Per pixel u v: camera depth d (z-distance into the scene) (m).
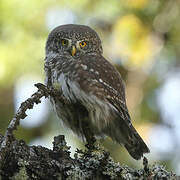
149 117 13.11
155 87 13.43
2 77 12.11
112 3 13.06
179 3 13.71
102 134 9.42
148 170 7.03
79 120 9.10
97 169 6.98
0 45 12.23
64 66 9.04
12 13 12.40
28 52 12.29
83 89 8.93
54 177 6.84
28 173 6.73
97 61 9.56
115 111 9.24
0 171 6.61
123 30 13.23
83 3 12.78
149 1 13.49
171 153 12.63
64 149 7.23
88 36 10.30
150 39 13.61
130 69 13.51
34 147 6.93
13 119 6.54
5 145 6.20
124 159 12.18
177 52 13.77
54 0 12.59
